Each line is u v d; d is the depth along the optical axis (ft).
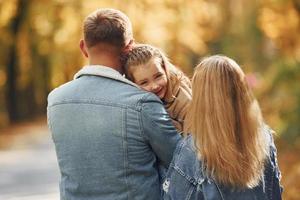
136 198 11.12
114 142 11.16
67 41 56.44
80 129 11.37
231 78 10.89
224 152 10.56
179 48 56.24
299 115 41.16
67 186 11.54
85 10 54.44
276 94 45.27
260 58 70.90
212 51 78.02
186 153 10.89
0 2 64.13
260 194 10.84
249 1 71.46
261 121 11.06
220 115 10.69
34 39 71.51
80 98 11.48
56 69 59.62
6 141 69.51
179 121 11.84
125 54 11.93
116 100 11.26
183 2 57.26
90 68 11.68
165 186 11.03
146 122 11.10
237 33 74.69
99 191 11.25
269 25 51.11
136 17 52.06
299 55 49.11
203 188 10.68
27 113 92.48
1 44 80.07
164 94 11.94
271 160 11.16
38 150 60.03
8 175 44.04
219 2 72.49
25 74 75.82
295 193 29.35
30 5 70.08
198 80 10.96
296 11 50.14
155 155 11.36
